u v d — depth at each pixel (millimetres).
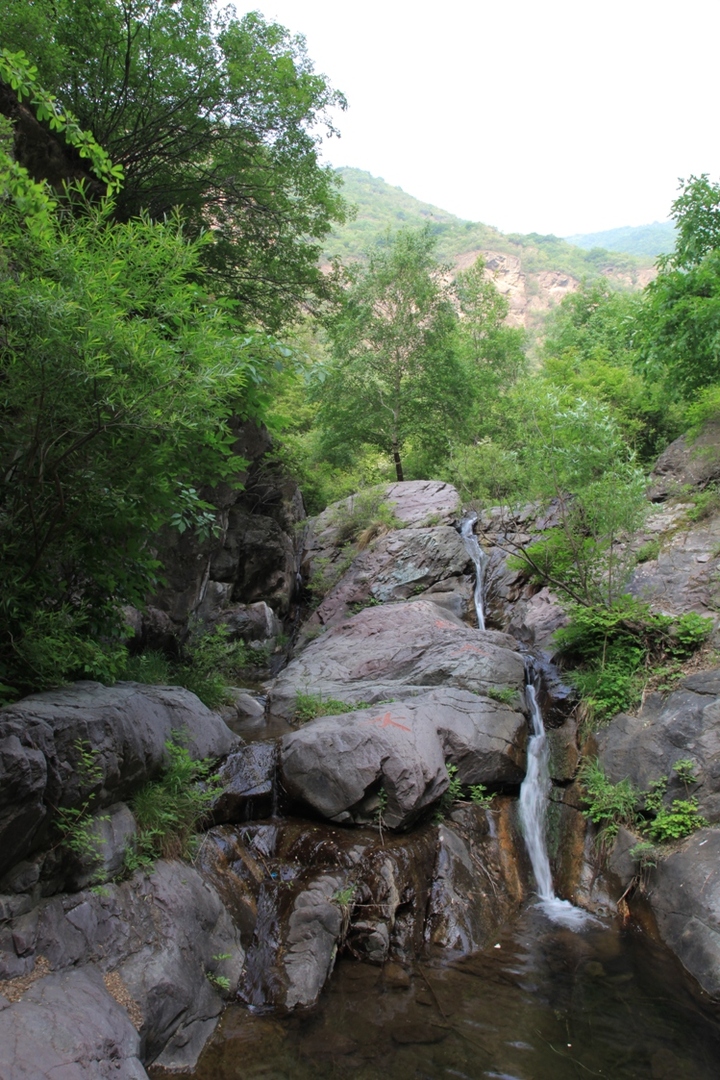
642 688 8922
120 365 4926
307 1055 4824
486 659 10367
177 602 12336
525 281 111188
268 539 15695
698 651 8961
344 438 25203
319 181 14945
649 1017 5422
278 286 15914
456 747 8398
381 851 6754
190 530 12438
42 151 9805
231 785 7160
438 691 9492
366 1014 5312
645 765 7914
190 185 13641
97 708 5559
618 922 6926
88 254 4992
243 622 14477
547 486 10805
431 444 26297
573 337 29094
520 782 8719
